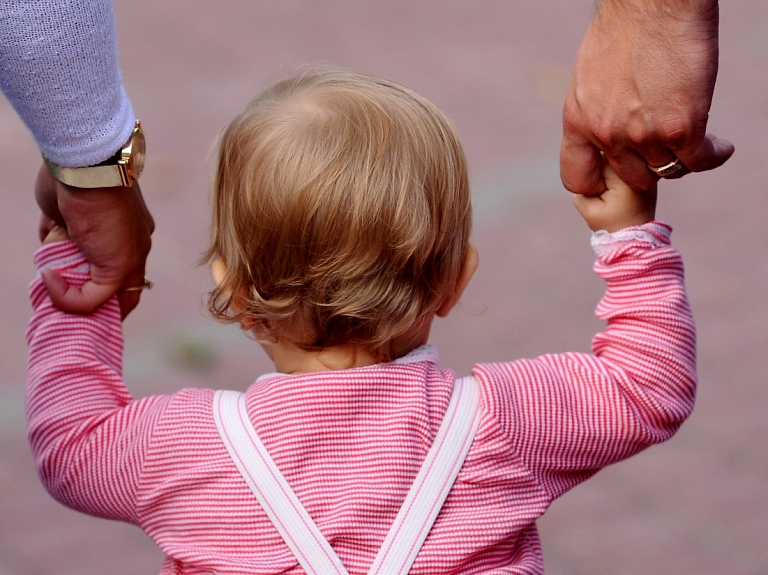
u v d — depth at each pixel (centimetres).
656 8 440
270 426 459
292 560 445
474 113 1872
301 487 452
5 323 1298
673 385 501
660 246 513
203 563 457
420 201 472
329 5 2405
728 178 1656
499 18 2339
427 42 2198
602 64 459
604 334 515
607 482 1049
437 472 456
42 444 500
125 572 945
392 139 472
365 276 466
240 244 479
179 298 1339
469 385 480
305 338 483
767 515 1002
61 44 465
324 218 459
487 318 1301
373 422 461
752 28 2278
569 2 2450
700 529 985
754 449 1087
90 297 534
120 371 548
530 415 478
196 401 480
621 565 941
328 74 518
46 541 978
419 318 492
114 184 505
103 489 482
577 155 489
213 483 459
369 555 445
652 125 455
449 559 450
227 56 2122
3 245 1470
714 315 1309
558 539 974
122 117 500
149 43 2173
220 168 493
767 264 1420
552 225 1520
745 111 1892
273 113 484
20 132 1814
